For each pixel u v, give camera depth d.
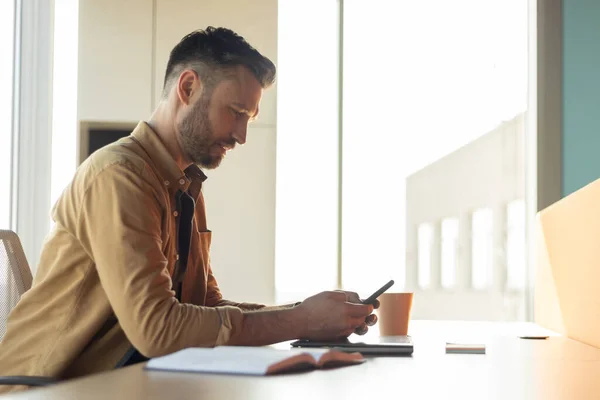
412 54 3.89
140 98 3.64
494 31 3.85
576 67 3.46
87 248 1.44
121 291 1.34
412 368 1.00
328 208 3.80
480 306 3.98
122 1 3.65
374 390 0.79
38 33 3.70
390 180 3.90
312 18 3.82
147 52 3.64
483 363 1.08
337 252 3.79
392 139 3.89
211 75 1.63
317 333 1.34
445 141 3.89
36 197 3.69
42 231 3.68
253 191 3.63
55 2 3.71
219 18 3.67
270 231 3.62
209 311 1.33
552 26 3.47
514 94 3.82
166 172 1.61
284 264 3.78
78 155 3.66
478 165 3.90
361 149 3.88
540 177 3.48
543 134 3.48
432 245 3.90
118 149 1.50
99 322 1.46
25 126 3.70
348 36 3.89
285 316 1.34
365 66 3.89
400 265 3.93
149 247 1.37
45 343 1.47
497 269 3.94
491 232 3.94
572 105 3.46
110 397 0.72
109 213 1.38
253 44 3.68
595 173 3.43
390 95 3.91
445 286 3.98
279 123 3.79
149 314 1.31
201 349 1.03
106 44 3.65
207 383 0.82
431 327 1.85
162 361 0.94
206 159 1.68
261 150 3.65
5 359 1.49
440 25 3.89
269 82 1.70
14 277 1.67
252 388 0.78
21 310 1.51
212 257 3.61
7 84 3.71
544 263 1.96
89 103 3.65
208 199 3.63
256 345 1.33
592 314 1.44
